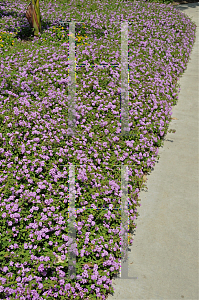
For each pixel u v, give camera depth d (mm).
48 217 3562
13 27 9586
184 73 8320
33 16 8961
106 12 11820
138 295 3021
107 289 3031
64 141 4621
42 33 9359
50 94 5605
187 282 3131
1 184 3852
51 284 2949
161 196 4246
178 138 5559
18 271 3010
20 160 4188
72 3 12922
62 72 6484
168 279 3160
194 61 9156
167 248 3488
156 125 5566
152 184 4477
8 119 4773
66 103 5453
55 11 11477
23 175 3930
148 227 3760
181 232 3686
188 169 4770
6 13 11008
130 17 11383
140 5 13609
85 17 10805
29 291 2857
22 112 4984
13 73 6227
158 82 6840
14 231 3357
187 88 7430
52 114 5254
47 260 3082
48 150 4418
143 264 3311
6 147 4305
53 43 8406
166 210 4008
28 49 7645
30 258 3125
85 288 3051
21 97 5418
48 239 3404
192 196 4238
